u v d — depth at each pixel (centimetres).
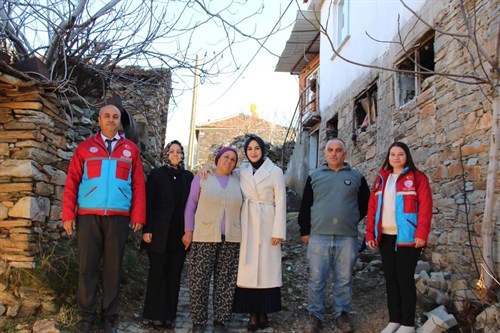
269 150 1460
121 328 388
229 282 391
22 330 346
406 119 599
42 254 387
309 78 1402
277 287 402
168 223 399
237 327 415
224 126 2370
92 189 355
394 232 370
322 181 410
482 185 412
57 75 477
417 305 414
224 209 391
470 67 446
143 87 630
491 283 356
